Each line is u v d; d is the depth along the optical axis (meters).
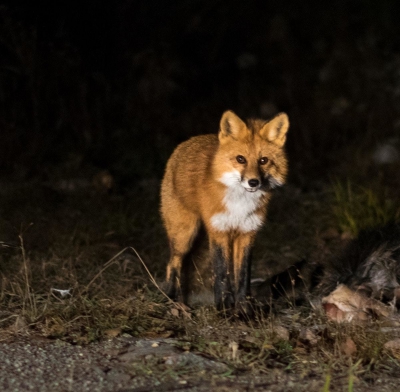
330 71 26.88
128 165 20.58
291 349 9.66
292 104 25.11
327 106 24.81
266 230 16.42
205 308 11.41
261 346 9.64
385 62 27.28
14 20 21.56
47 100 21.81
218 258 11.88
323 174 20.75
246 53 28.58
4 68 21.27
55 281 13.07
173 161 13.01
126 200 18.58
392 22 29.67
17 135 20.55
